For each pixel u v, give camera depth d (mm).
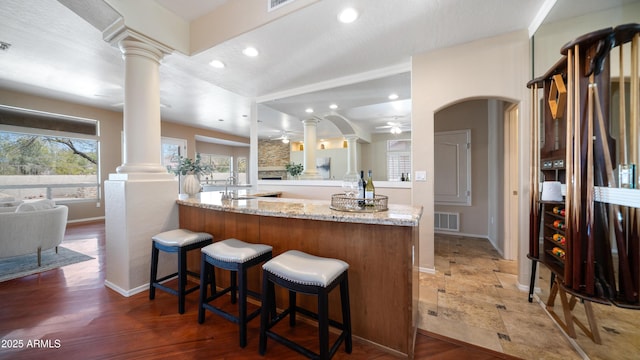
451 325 1807
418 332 1727
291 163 5414
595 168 1379
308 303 1864
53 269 2822
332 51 2672
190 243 2018
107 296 2201
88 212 5473
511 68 2389
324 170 4891
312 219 1693
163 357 1478
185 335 1681
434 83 2688
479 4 1969
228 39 2393
